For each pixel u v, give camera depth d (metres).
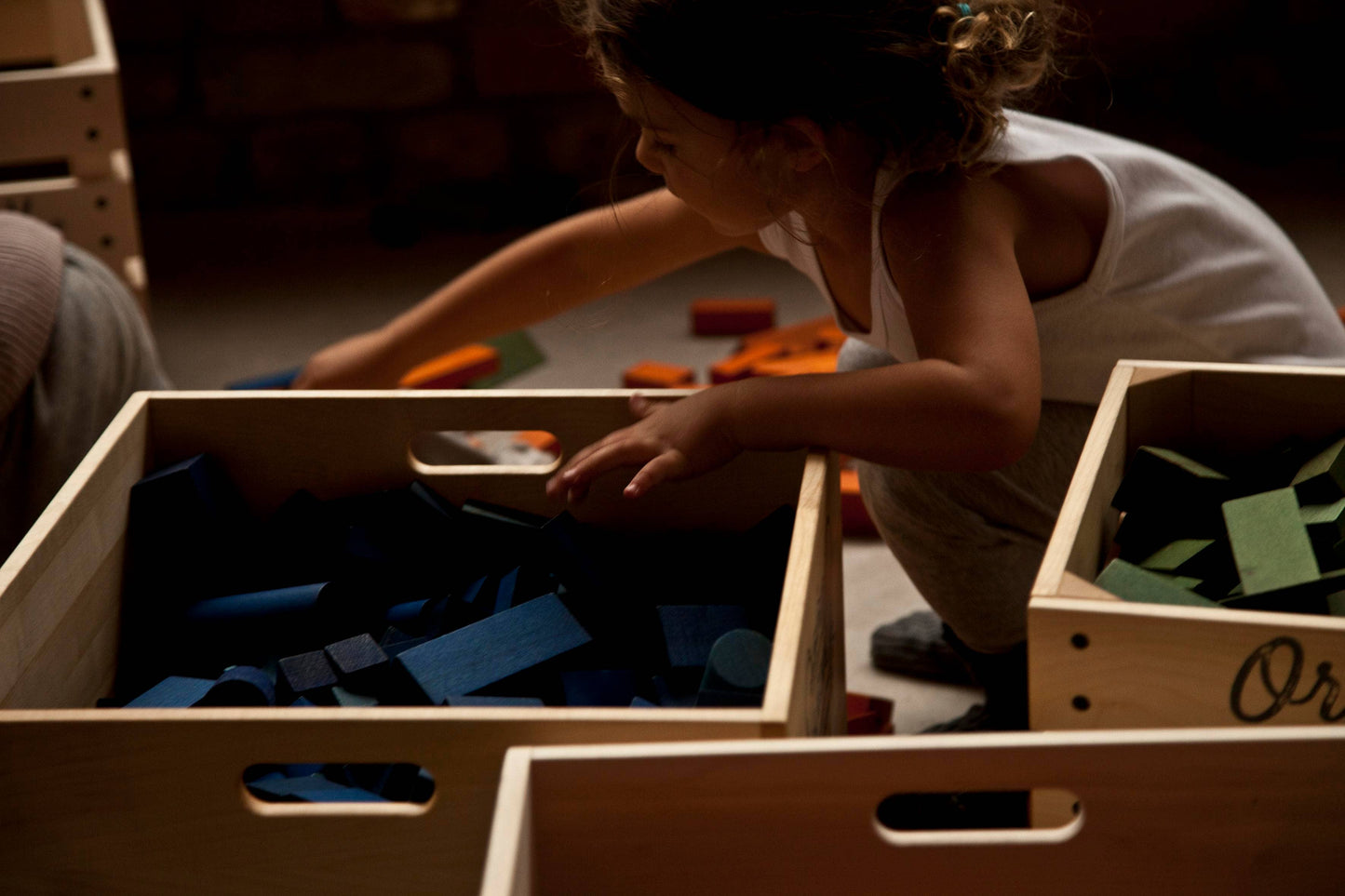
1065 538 0.79
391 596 1.08
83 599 0.96
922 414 0.89
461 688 0.86
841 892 0.68
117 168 2.13
